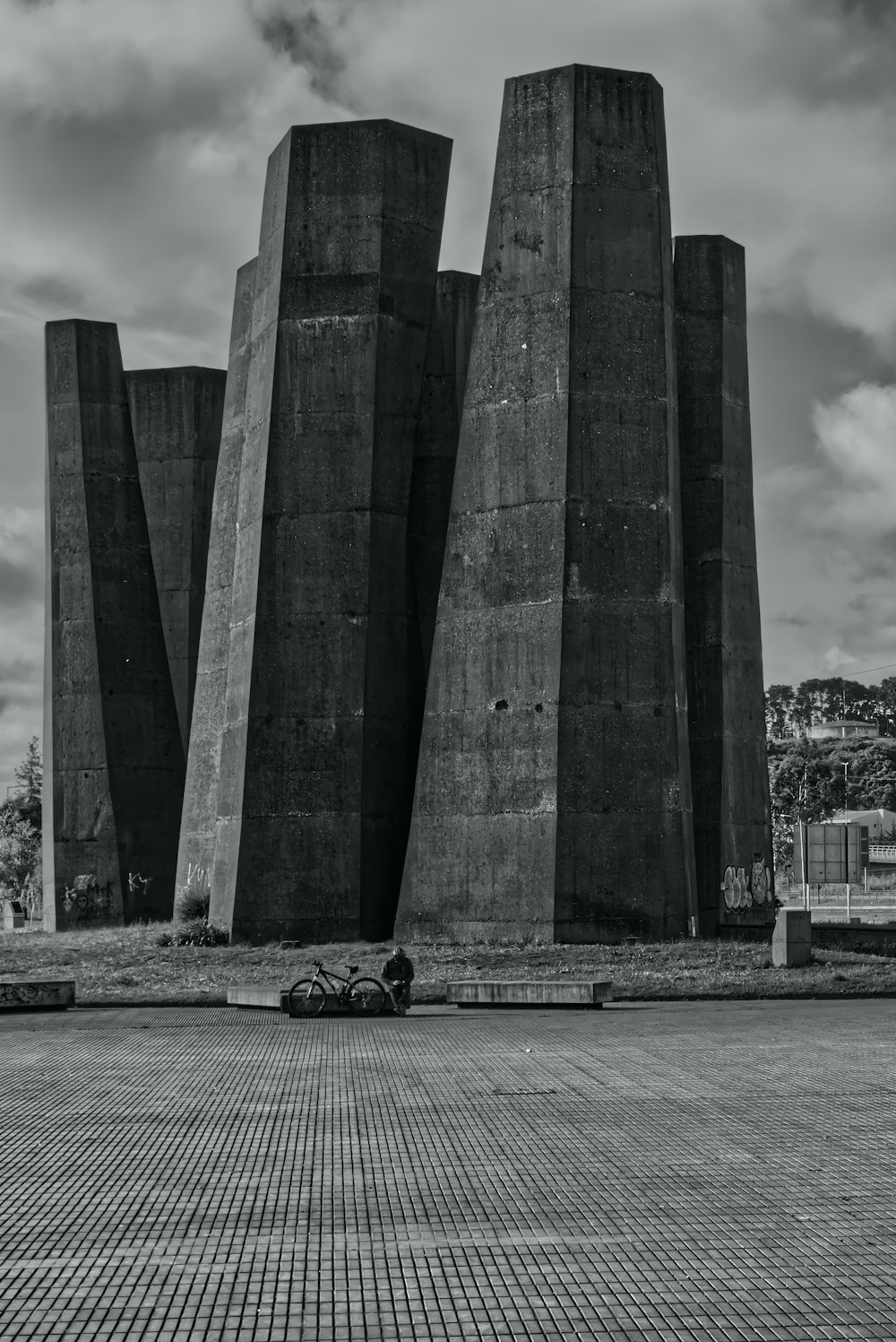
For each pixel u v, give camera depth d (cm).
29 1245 721
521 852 2595
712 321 3117
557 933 2538
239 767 2864
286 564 2877
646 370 2703
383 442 2919
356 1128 1030
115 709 3909
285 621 2859
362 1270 671
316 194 2977
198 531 4022
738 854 2991
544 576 2642
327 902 2777
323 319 2939
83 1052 1512
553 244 2734
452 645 2738
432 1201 801
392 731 2872
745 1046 1477
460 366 3042
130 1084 1265
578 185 2736
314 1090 1209
